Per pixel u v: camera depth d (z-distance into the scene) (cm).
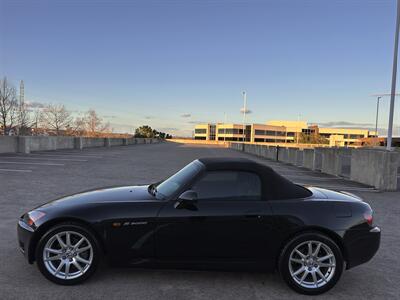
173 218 397
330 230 401
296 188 434
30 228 402
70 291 383
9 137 2256
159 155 2803
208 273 442
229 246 400
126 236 399
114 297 372
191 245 399
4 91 4781
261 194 413
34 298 365
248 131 13362
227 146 7212
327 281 398
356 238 406
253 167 425
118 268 446
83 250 400
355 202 430
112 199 427
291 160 2362
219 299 377
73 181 1162
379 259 517
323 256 404
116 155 2592
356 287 421
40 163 1725
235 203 405
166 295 380
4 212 714
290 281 398
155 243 399
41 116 6562
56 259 399
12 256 478
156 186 481
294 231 400
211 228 397
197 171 425
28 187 1016
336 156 1603
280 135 14150
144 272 438
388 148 1653
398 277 454
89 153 2714
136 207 404
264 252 402
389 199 1013
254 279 431
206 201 406
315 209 408
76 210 402
